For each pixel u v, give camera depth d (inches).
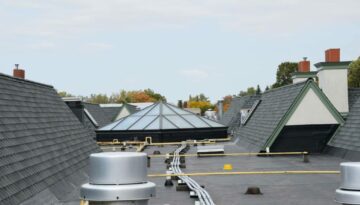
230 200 567.5
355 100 1289.4
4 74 740.0
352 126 1083.9
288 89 1282.0
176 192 636.1
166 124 1642.5
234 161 1018.1
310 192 605.3
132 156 147.0
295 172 772.0
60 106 980.6
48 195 554.6
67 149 797.2
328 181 690.8
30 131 671.1
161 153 1266.0
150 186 147.5
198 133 1656.0
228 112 2839.6
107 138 1643.7
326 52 1302.9
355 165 153.9
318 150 1171.9
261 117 1417.3
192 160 1064.2
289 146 1170.6
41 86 942.4
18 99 725.9
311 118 1149.1
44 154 658.2
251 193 603.2
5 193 452.8
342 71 1285.7
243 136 1518.2
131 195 144.5
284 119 1146.0
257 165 929.5
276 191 619.5
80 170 782.5
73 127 964.6
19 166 538.6
